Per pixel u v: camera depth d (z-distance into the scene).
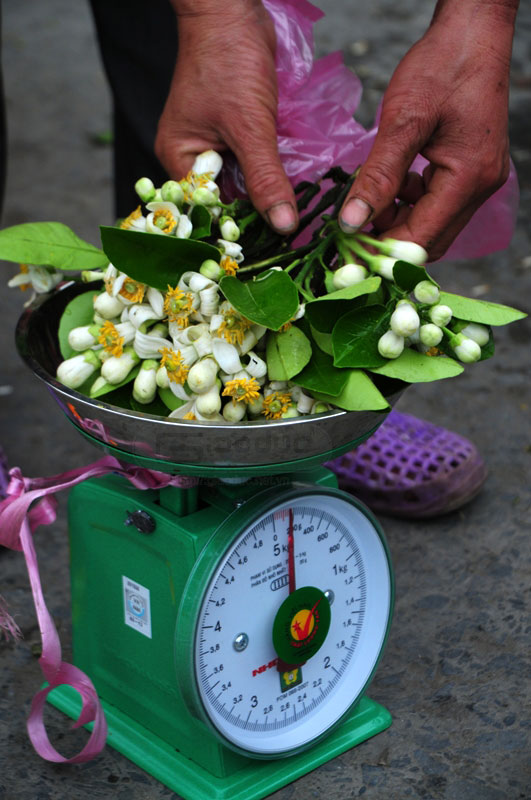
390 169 1.54
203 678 1.47
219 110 1.66
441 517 2.37
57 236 1.59
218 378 1.41
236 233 1.48
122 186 2.59
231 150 1.71
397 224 1.72
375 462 2.32
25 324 1.57
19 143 4.68
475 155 1.57
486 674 1.89
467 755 1.71
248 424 1.29
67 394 1.38
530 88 4.99
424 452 2.32
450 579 2.16
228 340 1.38
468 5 1.58
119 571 1.62
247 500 1.48
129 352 1.48
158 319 1.45
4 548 2.28
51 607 2.11
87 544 1.67
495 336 3.18
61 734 1.77
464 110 1.55
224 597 1.46
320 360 1.40
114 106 2.50
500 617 2.04
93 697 1.55
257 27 1.68
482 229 1.83
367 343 1.37
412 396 2.89
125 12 2.32
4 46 5.85
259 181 1.59
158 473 1.50
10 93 5.23
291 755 1.64
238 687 1.53
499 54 1.57
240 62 1.65
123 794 1.64
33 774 1.69
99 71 5.55
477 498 2.43
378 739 1.75
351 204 1.53
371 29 5.91
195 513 1.50
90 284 1.71
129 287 1.45
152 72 2.37
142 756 1.69
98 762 1.71
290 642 1.55
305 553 1.55
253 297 1.38
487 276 3.54
